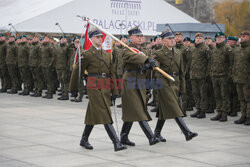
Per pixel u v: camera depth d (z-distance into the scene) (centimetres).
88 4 2328
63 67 1708
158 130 916
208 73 1249
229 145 884
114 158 768
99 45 826
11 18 2277
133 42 870
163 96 886
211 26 1942
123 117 853
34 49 1805
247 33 1141
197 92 1283
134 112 838
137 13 2484
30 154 796
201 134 1005
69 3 2284
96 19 2350
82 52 816
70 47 1689
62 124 1134
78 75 827
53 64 1744
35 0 2428
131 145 873
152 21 2542
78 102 1650
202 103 1271
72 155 791
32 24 2206
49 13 2239
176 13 2600
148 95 880
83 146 852
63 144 885
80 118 1241
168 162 741
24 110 1406
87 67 823
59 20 2258
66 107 1498
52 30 2247
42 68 1756
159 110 900
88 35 855
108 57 830
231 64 1184
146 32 2523
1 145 873
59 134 993
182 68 920
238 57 1152
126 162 741
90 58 814
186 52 1334
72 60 1673
